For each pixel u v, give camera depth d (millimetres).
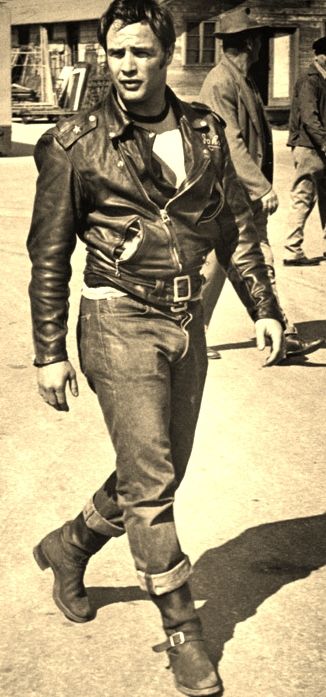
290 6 36875
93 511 3828
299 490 5266
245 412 6484
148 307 3500
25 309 9352
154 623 3984
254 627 3957
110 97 3482
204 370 3701
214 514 4965
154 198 3465
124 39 3330
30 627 3949
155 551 3424
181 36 36406
